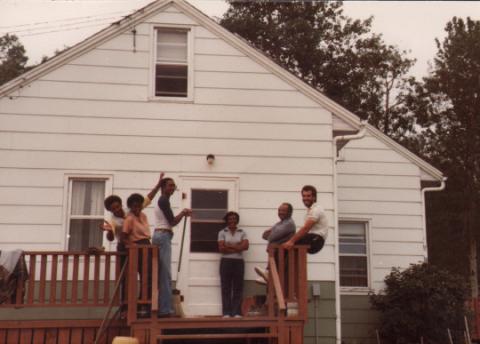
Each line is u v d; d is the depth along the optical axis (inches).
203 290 442.0
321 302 452.8
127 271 370.0
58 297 431.2
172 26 476.4
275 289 346.9
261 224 456.4
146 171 454.9
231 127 468.1
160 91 470.6
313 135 473.4
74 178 449.1
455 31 1083.3
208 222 454.0
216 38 479.2
